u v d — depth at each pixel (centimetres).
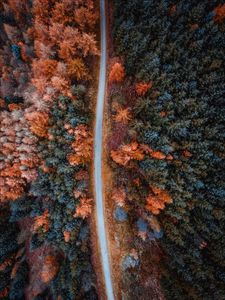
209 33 3391
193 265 3425
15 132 3838
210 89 3444
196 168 3425
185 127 3366
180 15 3519
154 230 3378
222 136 3438
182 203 3331
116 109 3634
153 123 3469
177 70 3488
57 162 3641
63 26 3644
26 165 3753
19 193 3975
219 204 3475
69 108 3622
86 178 3772
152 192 3459
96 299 3691
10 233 4428
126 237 3678
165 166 3400
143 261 3612
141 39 3541
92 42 3525
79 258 3709
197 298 3306
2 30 4906
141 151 3428
